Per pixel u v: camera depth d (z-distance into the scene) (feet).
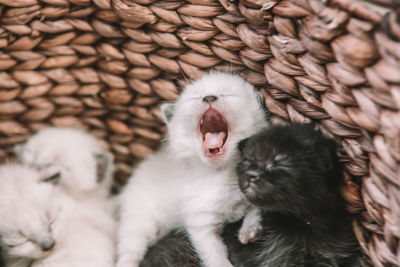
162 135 1.36
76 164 1.33
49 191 1.25
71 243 1.23
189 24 1.20
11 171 1.27
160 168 1.34
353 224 1.14
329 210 1.13
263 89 1.22
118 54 1.26
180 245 1.26
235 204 1.23
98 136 1.40
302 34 1.07
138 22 1.21
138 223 1.32
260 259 1.19
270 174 1.10
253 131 1.21
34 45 1.25
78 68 1.30
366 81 1.01
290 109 1.17
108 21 1.24
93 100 1.33
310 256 1.16
